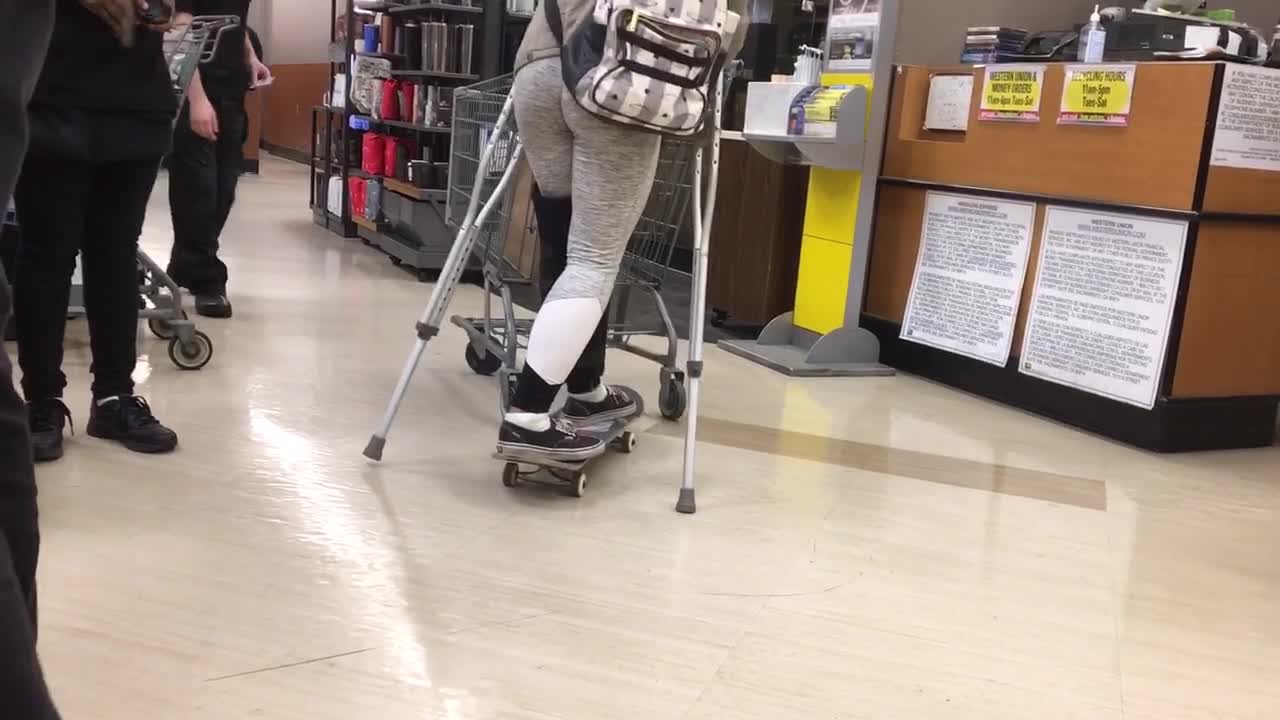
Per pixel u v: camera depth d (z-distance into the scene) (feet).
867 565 6.88
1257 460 10.27
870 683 5.35
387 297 15.21
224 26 9.04
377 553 6.48
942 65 14.99
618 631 5.69
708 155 7.59
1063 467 9.51
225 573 6.05
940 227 12.65
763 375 12.42
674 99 6.64
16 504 2.23
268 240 20.70
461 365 11.50
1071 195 11.03
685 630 5.77
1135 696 5.44
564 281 7.27
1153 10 12.82
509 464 7.73
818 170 13.39
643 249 10.18
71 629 5.29
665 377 10.02
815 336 13.48
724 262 15.24
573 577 6.33
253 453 8.16
